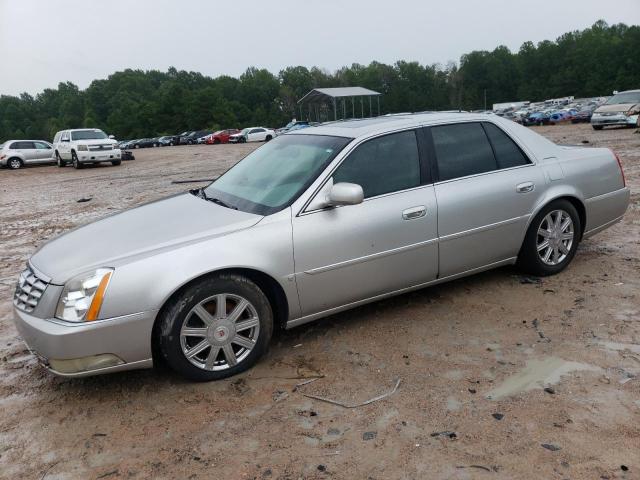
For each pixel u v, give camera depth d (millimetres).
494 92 139875
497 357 3672
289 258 3699
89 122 129750
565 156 5043
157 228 3764
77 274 3318
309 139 4500
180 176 18078
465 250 4445
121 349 3295
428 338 4012
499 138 4715
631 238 6168
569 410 3037
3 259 7422
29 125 151375
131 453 2936
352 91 68375
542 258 4934
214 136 55000
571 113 37375
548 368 3484
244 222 3686
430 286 4566
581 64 126812
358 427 3018
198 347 3508
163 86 145625
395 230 4062
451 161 4418
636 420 2920
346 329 4246
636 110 22031
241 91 132750
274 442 2943
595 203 5152
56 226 9938
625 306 4305
